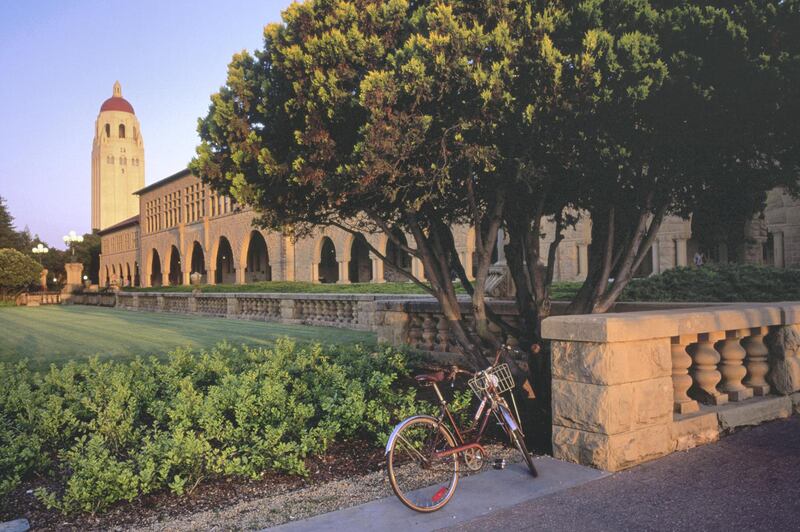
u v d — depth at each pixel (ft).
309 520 12.01
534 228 20.13
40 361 36.70
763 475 14.05
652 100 15.56
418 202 17.44
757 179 18.38
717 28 14.67
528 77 15.78
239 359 28.81
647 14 15.67
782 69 14.55
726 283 40.70
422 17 16.38
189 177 170.09
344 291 77.05
